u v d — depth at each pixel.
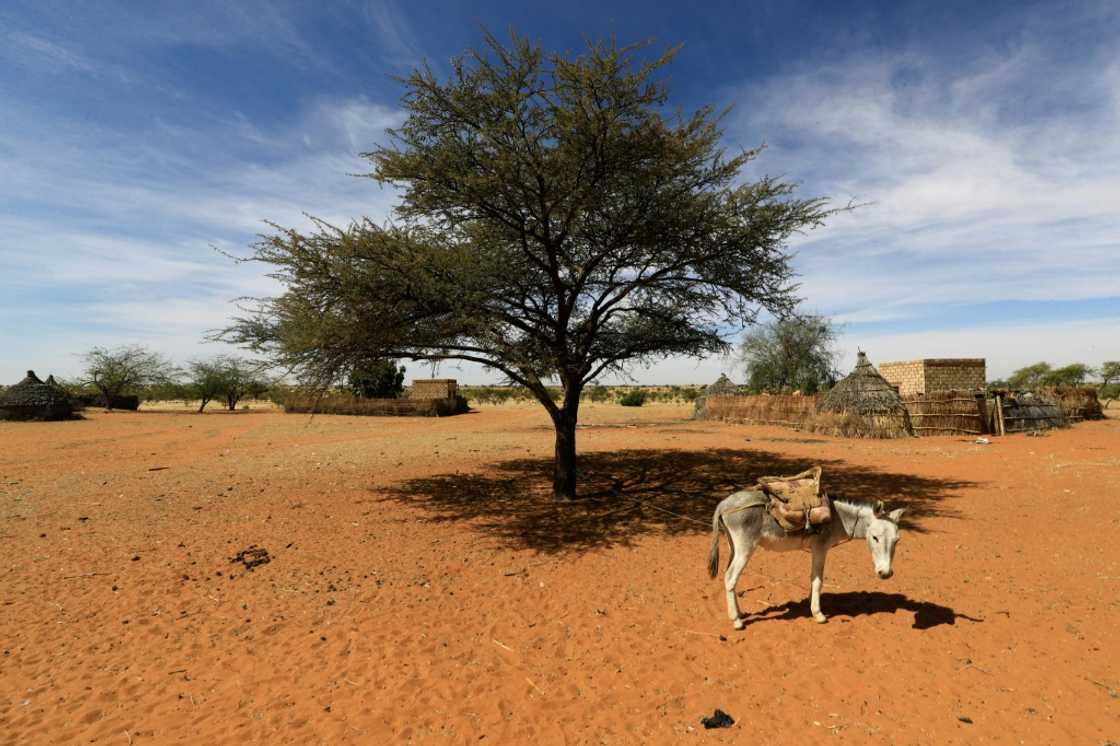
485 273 10.46
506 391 70.94
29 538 9.10
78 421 33.22
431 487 13.20
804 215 10.43
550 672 4.94
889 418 22.42
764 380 38.84
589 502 11.69
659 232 10.47
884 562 5.11
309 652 5.36
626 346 12.66
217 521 10.16
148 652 5.38
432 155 9.69
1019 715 4.02
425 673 4.94
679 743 3.88
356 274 9.07
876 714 4.11
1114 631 5.21
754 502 5.61
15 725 4.17
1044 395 26.00
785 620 5.79
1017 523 9.21
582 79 8.62
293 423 33.03
